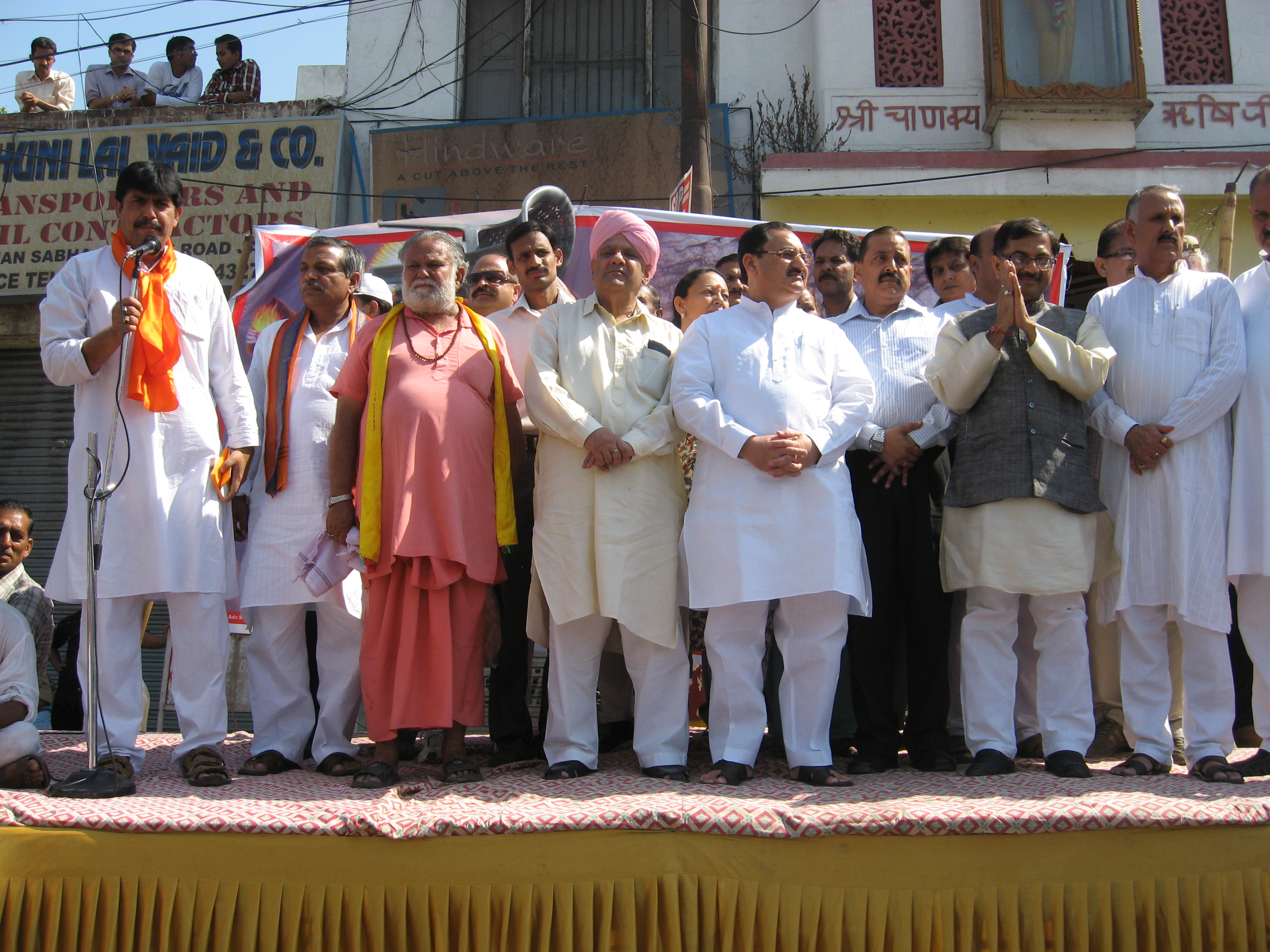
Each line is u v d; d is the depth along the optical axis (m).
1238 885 2.62
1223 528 3.28
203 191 9.21
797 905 2.57
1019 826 2.60
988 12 8.79
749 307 3.45
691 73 7.90
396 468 3.21
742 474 3.20
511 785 3.03
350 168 9.44
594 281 3.51
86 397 3.24
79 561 3.18
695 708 4.77
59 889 2.57
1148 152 8.62
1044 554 3.23
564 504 3.28
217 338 3.46
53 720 5.32
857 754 3.50
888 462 3.53
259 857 2.58
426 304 3.37
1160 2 9.00
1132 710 3.35
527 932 2.54
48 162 9.30
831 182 8.62
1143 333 3.47
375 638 3.20
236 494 3.69
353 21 9.73
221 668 3.34
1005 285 3.27
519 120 9.26
